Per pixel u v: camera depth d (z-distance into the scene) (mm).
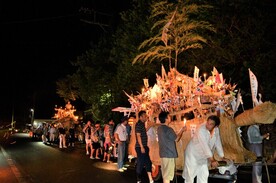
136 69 19156
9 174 12109
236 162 7684
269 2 12680
